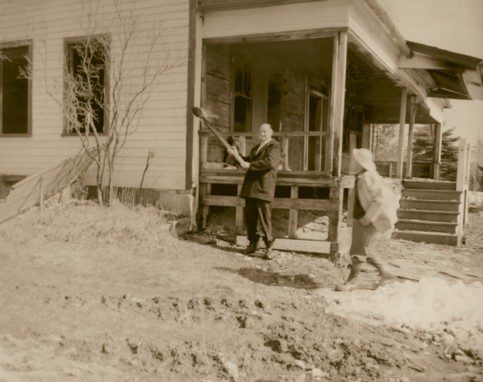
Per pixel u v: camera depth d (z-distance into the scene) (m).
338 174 8.16
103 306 5.22
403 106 13.23
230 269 7.08
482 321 5.12
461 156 11.55
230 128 10.41
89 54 10.51
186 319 4.94
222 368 3.88
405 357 4.22
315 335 4.56
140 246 7.79
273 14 8.67
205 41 9.27
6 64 11.80
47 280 6.04
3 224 8.37
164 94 9.48
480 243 11.11
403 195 11.97
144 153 9.66
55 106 10.80
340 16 8.18
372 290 6.18
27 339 4.20
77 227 8.17
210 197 9.26
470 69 10.98
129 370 3.78
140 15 9.66
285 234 9.35
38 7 10.88
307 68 13.44
